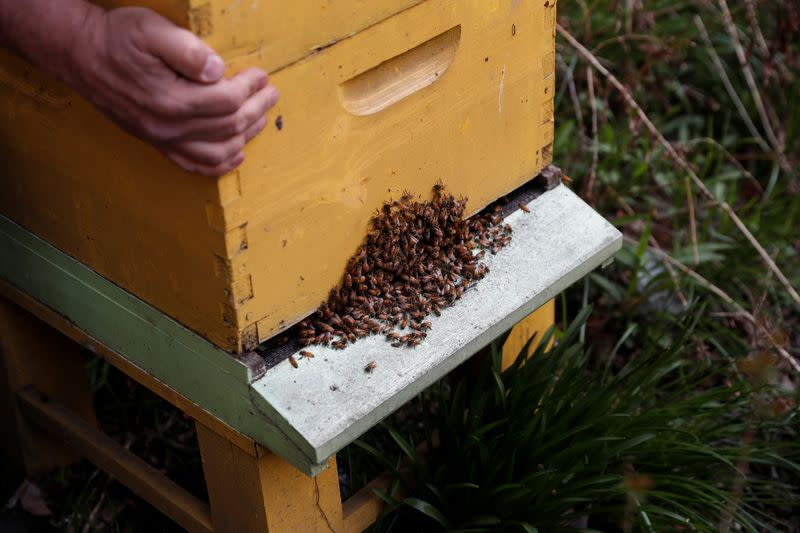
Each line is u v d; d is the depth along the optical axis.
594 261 1.89
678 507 2.02
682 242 2.88
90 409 2.37
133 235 1.58
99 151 1.53
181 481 2.31
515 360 2.12
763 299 2.35
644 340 2.63
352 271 1.64
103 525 2.23
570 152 2.94
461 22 1.63
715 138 3.34
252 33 1.34
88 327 1.83
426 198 1.73
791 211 2.86
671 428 2.05
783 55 3.06
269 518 1.69
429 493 2.01
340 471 2.24
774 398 2.35
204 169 1.36
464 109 1.72
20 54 1.46
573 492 1.97
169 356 1.66
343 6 1.44
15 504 2.29
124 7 1.34
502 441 2.05
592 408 2.07
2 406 2.28
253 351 1.55
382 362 1.61
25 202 1.78
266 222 1.46
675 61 3.33
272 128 1.42
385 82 1.59
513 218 1.90
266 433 1.55
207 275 1.48
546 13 1.78
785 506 2.26
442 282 1.73
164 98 1.30
